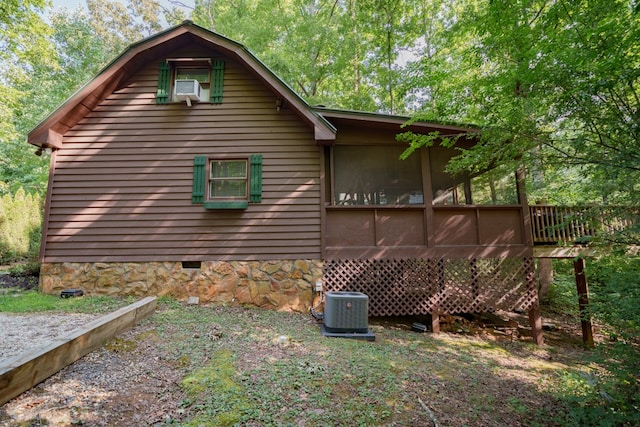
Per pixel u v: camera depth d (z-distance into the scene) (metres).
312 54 11.99
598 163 3.91
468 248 6.43
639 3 3.24
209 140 6.84
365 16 11.37
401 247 6.47
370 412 3.03
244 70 7.11
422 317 7.25
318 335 5.18
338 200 6.83
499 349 5.80
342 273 6.47
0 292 6.40
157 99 6.90
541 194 7.24
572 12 4.31
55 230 6.48
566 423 3.33
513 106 4.64
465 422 3.13
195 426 2.61
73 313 5.20
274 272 6.49
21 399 2.75
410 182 6.88
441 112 5.61
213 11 14.05
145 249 6.50
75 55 17.66
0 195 15.38
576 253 6.44
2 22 9.88
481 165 5.61
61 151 6.66
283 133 6.88
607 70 3.55
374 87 13.01
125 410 2.81
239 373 3.51
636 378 3.41
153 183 6.66
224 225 6.60
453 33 8.33
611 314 3.78
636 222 3.79
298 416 2.86
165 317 5.25
